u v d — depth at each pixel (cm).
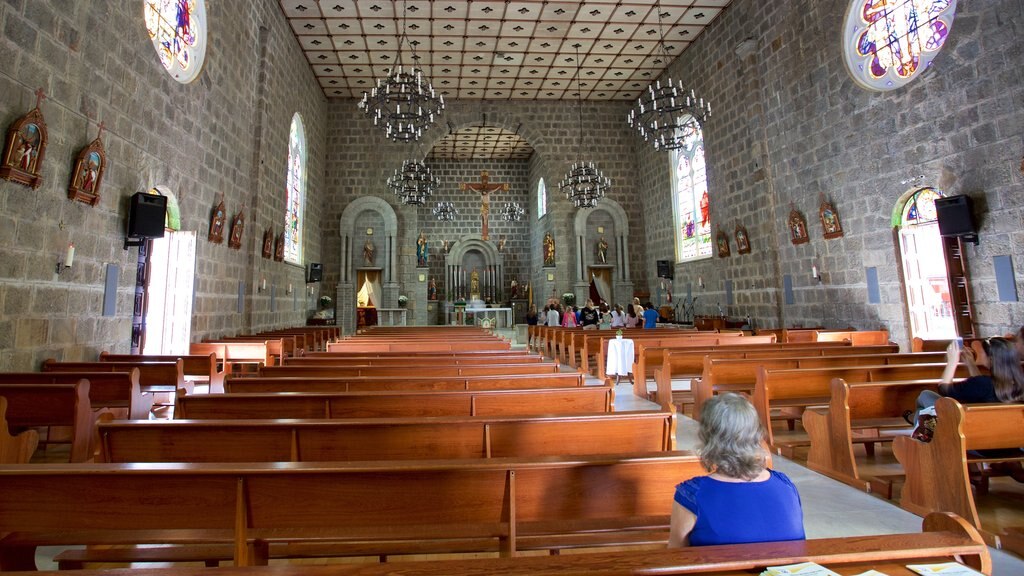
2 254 562
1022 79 803
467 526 285
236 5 1210
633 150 2323
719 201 1670
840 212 1173
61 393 449
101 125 722
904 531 374
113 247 757
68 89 657
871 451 555
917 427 419
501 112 2270
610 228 2305
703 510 194
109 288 748
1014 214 814
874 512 407
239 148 1240
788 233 1352
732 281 1611
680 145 1579
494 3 1570
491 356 801
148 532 285
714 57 1694
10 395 444
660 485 274
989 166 852
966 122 888
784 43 1347
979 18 862
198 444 330
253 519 243
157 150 871
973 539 185
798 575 163
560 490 266
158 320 958
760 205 1446
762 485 199
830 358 690
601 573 164
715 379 678
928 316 1005
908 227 1031
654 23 1706
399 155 2191
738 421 205
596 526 291
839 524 386
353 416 442
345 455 341
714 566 168
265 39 1393
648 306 1933
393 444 345
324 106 2142
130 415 522
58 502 237
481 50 1847
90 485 238
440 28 1694
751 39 1458
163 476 237
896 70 1033
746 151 1519
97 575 162
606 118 2319
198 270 1021
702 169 1847
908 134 1000
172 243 969
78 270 684
